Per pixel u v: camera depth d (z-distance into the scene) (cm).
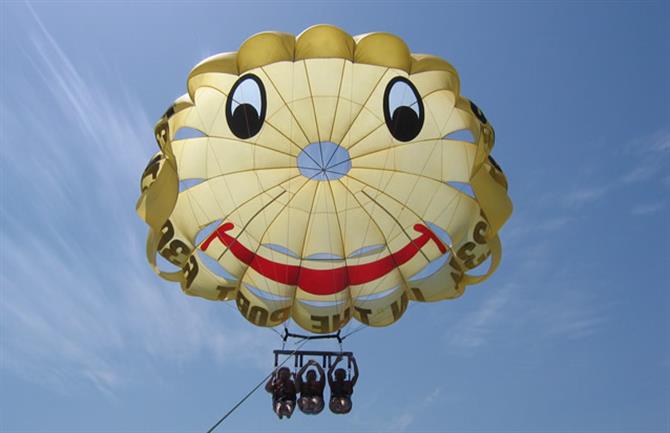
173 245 1170
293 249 1267
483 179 1120
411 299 1242
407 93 1161
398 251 1259
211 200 1221
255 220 1250
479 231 1187
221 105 1177
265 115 1158
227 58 1057
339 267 1277
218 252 1237
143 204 1063
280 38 1036
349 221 1266
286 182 1245
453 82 1098
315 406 1173
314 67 1157
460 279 1205
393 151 1218
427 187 1223
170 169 1075
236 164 1212
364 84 1172
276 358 1211
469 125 1136
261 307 1238
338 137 1211
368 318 1251
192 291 1199
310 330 1240
